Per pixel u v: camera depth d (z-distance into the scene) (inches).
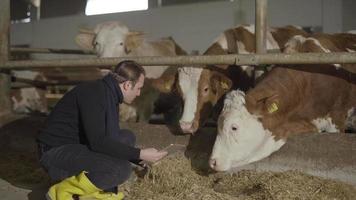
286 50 161.9
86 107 108.3
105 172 111.2
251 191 128.7
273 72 145.3
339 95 157.0
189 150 154.2
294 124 142.5
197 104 167.0
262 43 150.1
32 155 188.7
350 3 366.0
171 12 462.0
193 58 153.3
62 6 536.1
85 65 177.2
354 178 130.7
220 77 170.1
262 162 143.1
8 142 199.3
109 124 110.3
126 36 241.0
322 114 153.2
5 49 205.6
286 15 392.5
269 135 133.8
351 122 169.5
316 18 380.5
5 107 209.2
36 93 336.2
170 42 276.4
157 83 203.8
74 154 112.5
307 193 121.3
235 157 129.1
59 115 115.4
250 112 129.6
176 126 162.6
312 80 148.5
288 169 139.6
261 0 148.6
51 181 151.1
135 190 131.9
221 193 128.3
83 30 252.5
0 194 139.3
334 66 153.6
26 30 559.8
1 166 173.2
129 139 124.7
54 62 185.9
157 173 136.0
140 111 251.0
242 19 422.3
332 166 133.8
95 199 113.5
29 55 475.8
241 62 144.2
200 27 445.7
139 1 493.0
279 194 119.5
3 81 208.2
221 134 130.1
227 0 428.5
